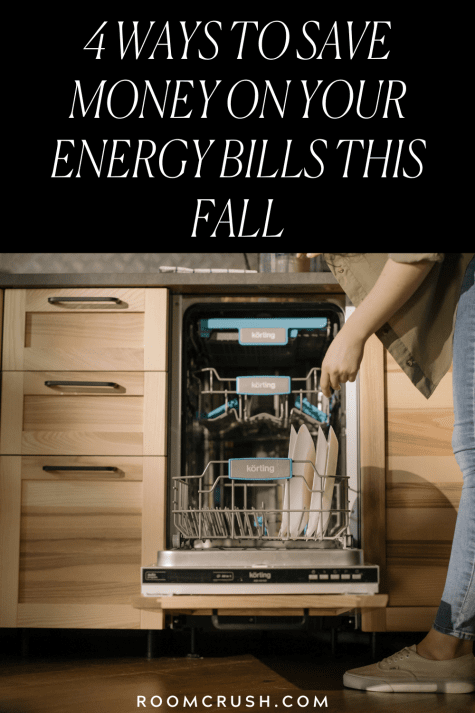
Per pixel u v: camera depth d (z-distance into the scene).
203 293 1.81
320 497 1.67
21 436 1.75
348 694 1.27
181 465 1.76
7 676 1.45
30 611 1.68
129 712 1.13
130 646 1.86
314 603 1.49
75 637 2.01
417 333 1.33
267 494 1.93
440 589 1.67
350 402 1.74
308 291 1.79
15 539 1.71
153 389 1.75
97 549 1.70
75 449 1.74
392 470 1.71
